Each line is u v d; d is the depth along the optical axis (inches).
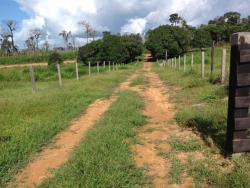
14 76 1073.5
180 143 240.2
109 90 587.5
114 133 262.8
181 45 2628.0
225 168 188.5
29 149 240.5
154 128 289.7
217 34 2992.1
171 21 3924.7
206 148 224.2
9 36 3661.4
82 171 190.5
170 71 1013.8
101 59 2139.5
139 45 2682.1
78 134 288.2
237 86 188.7
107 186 170.9
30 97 465.7
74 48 3796.8
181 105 386.3
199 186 171.9
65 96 465.4
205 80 544.1
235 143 195.8
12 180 195.8
